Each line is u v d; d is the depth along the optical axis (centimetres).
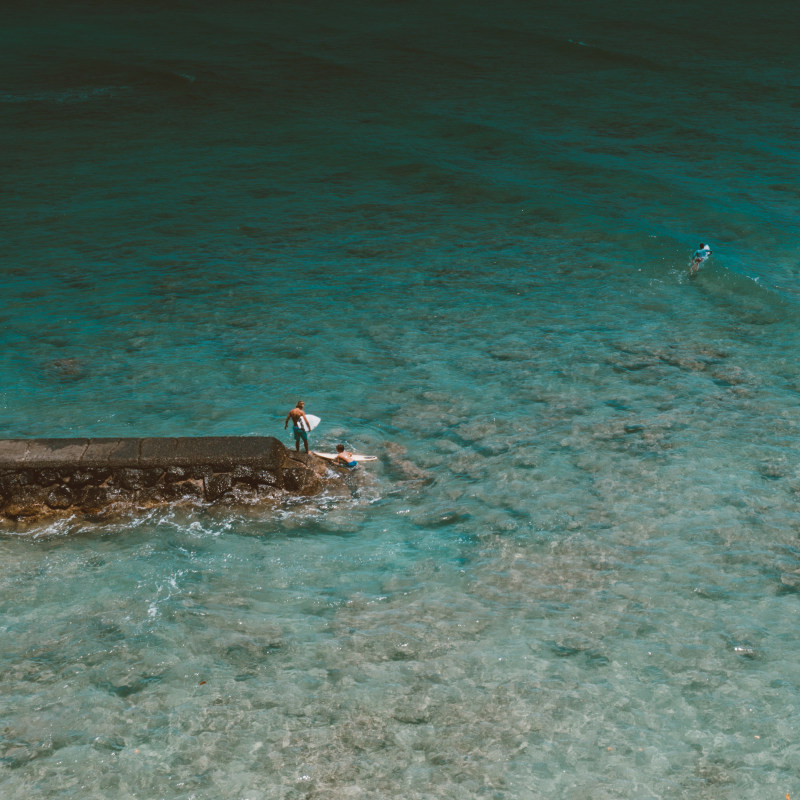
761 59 6500
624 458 1914
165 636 1387
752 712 1212
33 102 5494
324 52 6744
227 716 1222
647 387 2236
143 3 8950
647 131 4744
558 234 3366
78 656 1341
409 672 1303
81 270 3103
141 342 2564
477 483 1845
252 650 1355
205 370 2389
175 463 1748
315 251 3272
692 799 1079
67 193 3919
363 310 2770
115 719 1219
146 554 1620
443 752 1158
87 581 1539
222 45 7062
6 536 1683
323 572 1568
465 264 3123
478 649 1348
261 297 2877
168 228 3516
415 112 5128
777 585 1487
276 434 2058
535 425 2075
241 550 1638
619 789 1095
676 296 2806
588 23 7825
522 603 1462
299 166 4278
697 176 3994
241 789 1106
